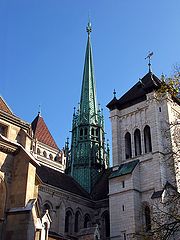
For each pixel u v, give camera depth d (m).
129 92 71.62
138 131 66.44
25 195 30.23
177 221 29.25
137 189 59.31
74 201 64.81
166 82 34.06
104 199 67.00
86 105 82.94
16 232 28.78
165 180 57.31
